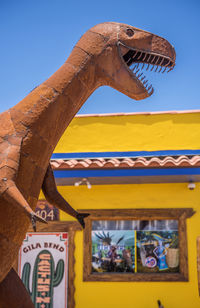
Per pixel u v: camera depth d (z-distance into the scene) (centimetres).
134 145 1016
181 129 1011
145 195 948
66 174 858
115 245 938
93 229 949
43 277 932
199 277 571
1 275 321
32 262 941
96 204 953
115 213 939
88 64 370
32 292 927
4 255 317
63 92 355
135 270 921
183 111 1017
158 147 1007
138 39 396
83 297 905
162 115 1023
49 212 955
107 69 382
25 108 341
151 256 927
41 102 344
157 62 412
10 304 351
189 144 998
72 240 934
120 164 830
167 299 884
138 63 416
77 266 923
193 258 901
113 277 905
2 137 326
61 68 367
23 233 333
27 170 327
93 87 382
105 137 1029
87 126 1038
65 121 360
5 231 313
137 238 938
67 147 1029
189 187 913
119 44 386
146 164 823
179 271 909
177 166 820
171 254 923
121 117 1035
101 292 902
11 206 312
